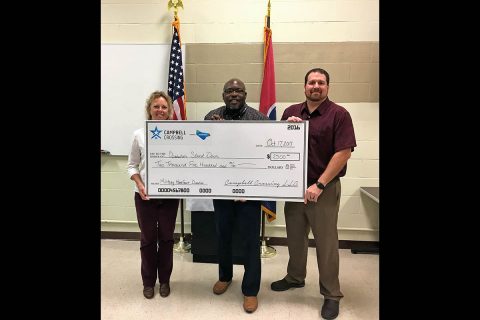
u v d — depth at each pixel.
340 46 2.97
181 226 3.09
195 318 2.07
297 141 2.06
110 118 3.15
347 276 2.61
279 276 2.61
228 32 3.04
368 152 3.04
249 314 2.11
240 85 2.12
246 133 2.09
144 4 3.08
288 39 3.00
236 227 2.41
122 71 3.11
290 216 2.28
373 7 2.93
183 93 2.93
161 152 2.14
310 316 2.09
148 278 2.28
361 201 3.09
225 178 2.12
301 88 3.03
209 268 2.74
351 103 3.01
